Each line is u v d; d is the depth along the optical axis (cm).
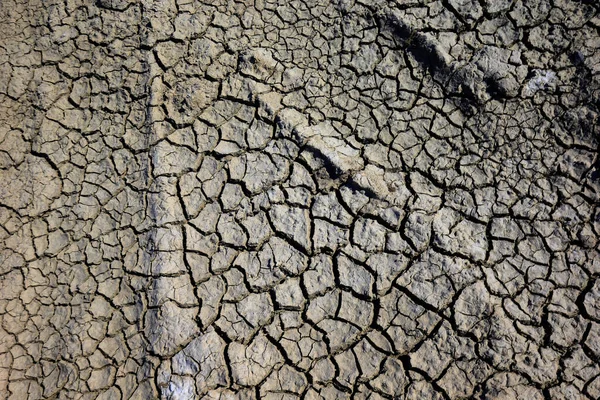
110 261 308
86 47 387
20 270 316
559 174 297
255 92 344
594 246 277
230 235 305
